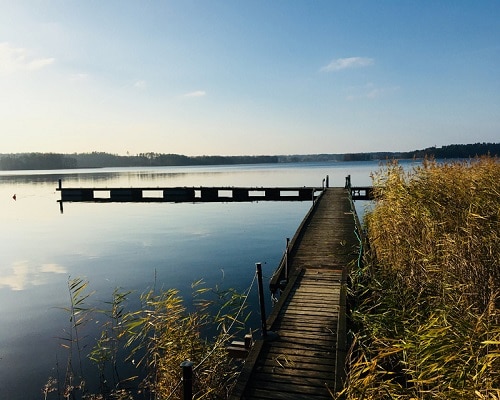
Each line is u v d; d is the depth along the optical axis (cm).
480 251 516
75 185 5994
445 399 338
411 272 634
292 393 420
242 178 7750
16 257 1733
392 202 879
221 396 533
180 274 1384
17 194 5016
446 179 802
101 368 717
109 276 1389
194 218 2942
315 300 666
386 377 478
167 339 598
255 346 512
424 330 432
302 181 6394
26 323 962
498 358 335
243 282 1260
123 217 3033
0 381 682
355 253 952
